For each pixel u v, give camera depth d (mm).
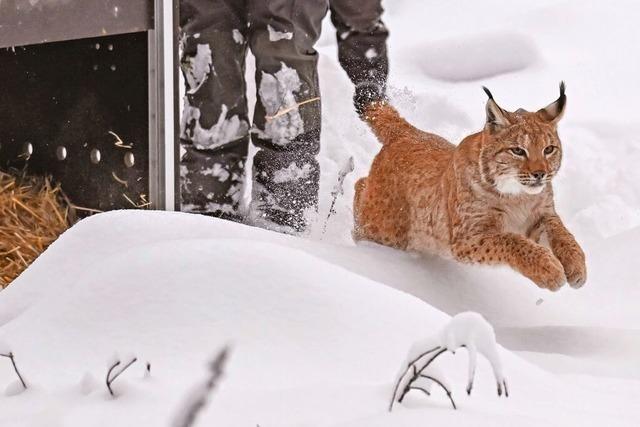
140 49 8750
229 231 7883
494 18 18500
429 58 16922
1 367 5336
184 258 5688
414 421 4250
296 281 5531
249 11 11133
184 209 11336
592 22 17969
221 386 4832
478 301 9359
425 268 9656
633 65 16562
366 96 11711
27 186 9508
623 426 4734
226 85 11211
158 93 8695
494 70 16656
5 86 9688
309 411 4477
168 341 5266
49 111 9414
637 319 9023
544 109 10070
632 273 9836
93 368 5195
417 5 19219
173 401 4609
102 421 4410
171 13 8711
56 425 4383
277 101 11000
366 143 13812
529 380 5441
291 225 11094
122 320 5457
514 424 4316
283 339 5250
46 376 5188
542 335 8359
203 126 11180
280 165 11031
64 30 9055
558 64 16719
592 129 14414
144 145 8773
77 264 7043
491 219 9805
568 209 12898
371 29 11805
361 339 5277
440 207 10047
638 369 7066
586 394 5504
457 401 4742
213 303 5430
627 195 13078
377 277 8992
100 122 9062
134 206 8859
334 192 12180
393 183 10492
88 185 9203
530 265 9211
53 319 5609
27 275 7043
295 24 11094
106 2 8789
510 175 9727
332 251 9039
